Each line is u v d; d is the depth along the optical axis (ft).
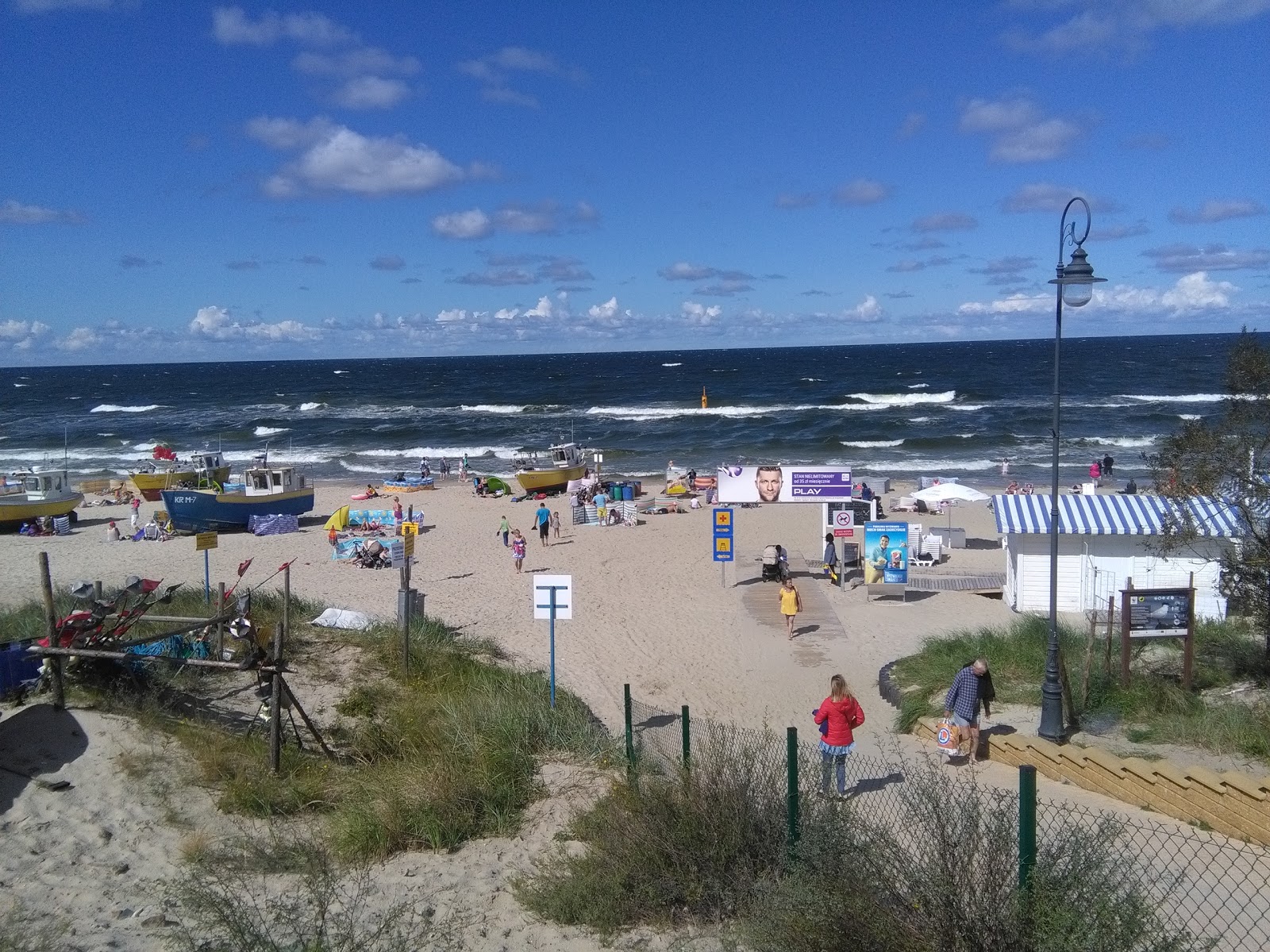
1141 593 39.83
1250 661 42.80
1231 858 21.77
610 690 50.01
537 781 30.81
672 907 21.30
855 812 21.38
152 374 628.28
